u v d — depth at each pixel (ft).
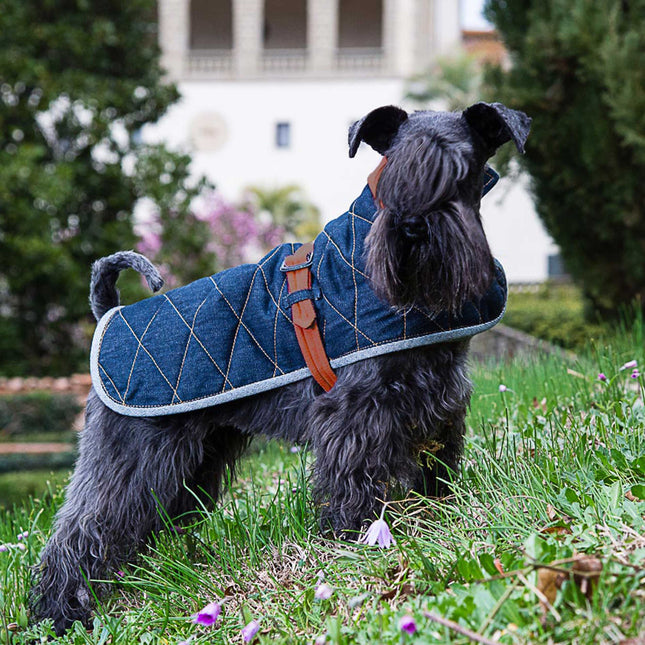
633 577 6.40
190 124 78.33
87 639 8.82
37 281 36.55
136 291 34.01
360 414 8.90
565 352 21.54
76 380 37.70
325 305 9.18
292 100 78.23
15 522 13.01
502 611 6.44
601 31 20.57
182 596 9.22
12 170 33.65
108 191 38.73
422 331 8.73
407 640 6.44
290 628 7.64
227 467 11.47
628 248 21.67
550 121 21.85
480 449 10.35
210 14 88.89
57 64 38.37
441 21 79.56
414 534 8.93
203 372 9.64
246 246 53.47
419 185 7.99
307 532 9.64
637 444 9.64
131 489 10.02
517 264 65.82
